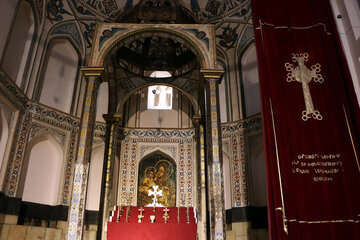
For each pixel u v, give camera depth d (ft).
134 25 33.42
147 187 43.65
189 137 45.37
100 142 42.50
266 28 23.02
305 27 22.84
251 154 38.60
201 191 35.68
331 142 19.40
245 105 41.70
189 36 33.14
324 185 18.54
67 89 41.60
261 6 23.89
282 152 19.42
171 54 48.16
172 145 45.19
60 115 38.91
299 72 21.49
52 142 37.78
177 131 45.96
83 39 43.42
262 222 35.40
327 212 17.95
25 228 32.12
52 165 37.55
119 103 39.86
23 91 35.37
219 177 26.94
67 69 42.19
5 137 32.63
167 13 41.24
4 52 32.17
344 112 19.80
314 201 18.28
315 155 19.30
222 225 25.34
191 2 42.27
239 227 36.37
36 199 35.19
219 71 31.19
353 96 19.77
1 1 31.73
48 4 38.55
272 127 20.22
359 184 18.03
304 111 20.42
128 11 42.06
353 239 17.12
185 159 44.32
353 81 20.97
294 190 18.63
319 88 20.89
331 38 22.00
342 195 18.15
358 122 19.12
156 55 48.06
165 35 33.63
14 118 33.83
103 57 31.73
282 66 21.79
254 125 39.40
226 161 40.93
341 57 21.06
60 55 41.65
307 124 20.07
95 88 30.07
